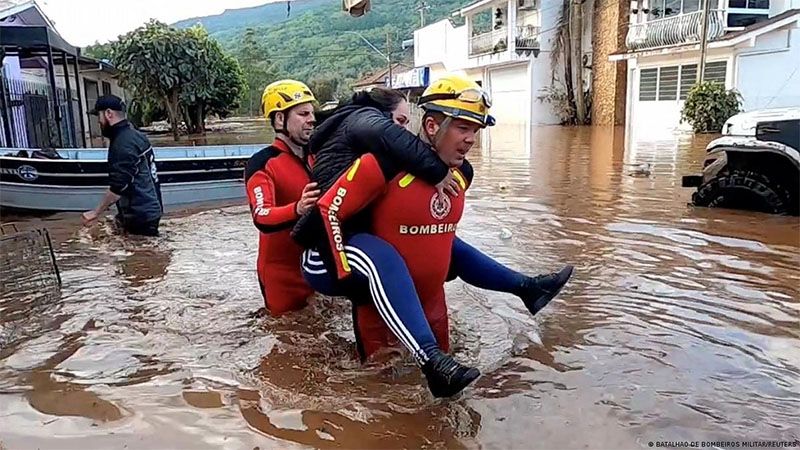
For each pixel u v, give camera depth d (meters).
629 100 27.11
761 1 22.91
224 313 4.27
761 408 2.76
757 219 6.76
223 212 8.87
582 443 2.52
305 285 4.20
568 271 3.64
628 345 3.48
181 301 4.55
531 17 34.00
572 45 31.92
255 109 53.59
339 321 4.05
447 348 3.47
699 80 21.42
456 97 2.97
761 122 6.84
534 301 3.61
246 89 42.78
